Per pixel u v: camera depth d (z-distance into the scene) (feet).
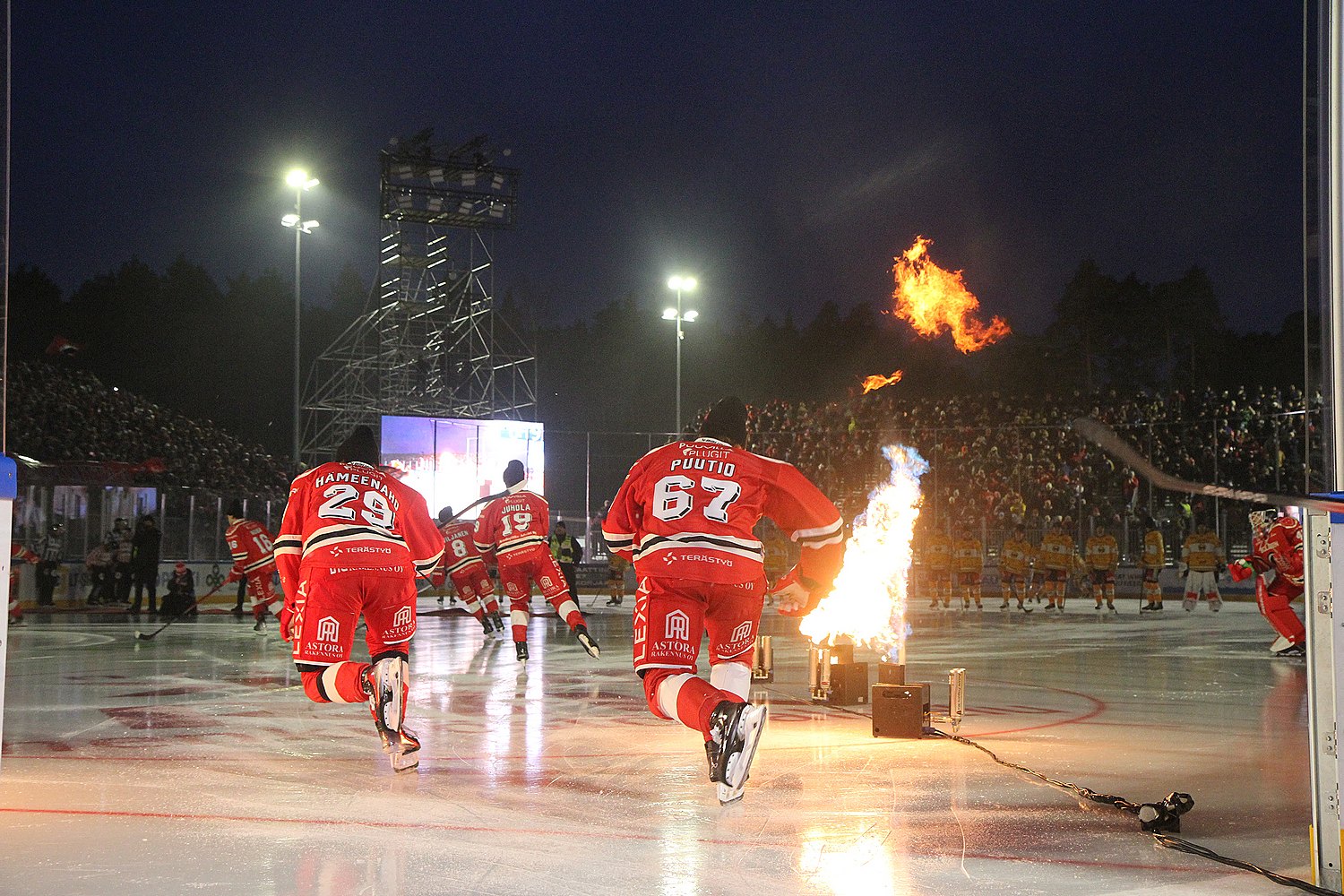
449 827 14.51
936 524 106.73
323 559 18.28
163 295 230.89
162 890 11.55
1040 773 18.65
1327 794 11.93
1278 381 154.30
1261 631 58.49
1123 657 43.16
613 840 13.87
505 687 31.78
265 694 29.94
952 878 12.21
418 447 110.22
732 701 13.82
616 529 16.14
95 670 36.76
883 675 23.36
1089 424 10.44
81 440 103.71
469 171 122.42
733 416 16.19
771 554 92.89
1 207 14.98
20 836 13.91
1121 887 11.91
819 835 14.15
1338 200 12.80
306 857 12.94
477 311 125.39
